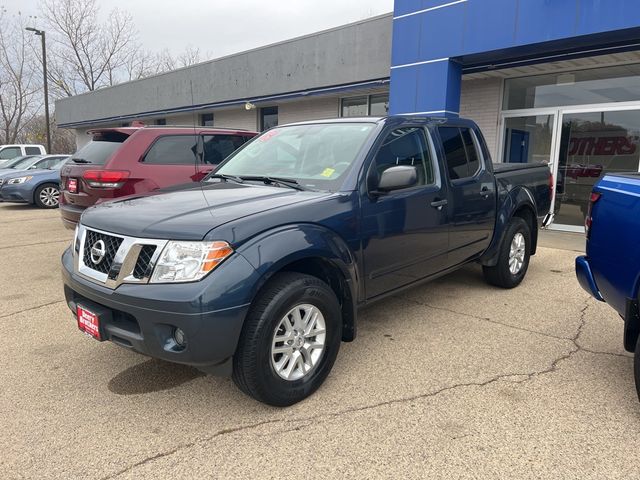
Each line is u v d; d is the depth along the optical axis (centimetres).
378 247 356
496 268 533
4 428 279
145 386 328
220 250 263
